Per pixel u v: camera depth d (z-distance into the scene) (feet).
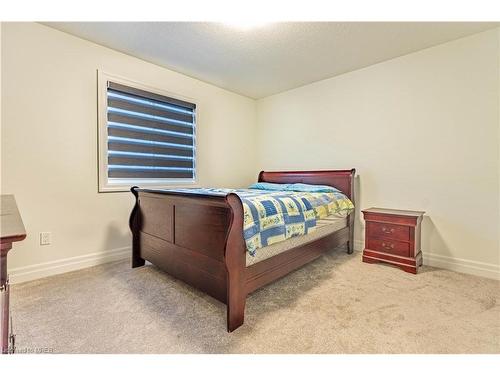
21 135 6.93
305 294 6.32
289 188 10.25
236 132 13.05
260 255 5.46
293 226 6.35
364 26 7.20
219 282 5.02
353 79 10.24
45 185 7.32
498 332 4.74
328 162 11.12
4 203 4.30
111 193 8.64
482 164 7.54
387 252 8.36
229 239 4.66
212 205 5.12
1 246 2.40
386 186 9.45
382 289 6.60
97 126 8.26
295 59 9.23
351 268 8.18
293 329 4.83
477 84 7.56
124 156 9.17
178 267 6.18
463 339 4.54
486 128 7.45
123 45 8.28
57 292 6.31
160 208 6.88
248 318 5.21
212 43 8.14
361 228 10.13
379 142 9.59
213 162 12.07
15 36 6.77
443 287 6.72
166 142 10.41
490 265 7.43
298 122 12.19
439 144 8.26
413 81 8.73
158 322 5.02
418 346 4.34
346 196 9.90
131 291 6.38
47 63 7.27
